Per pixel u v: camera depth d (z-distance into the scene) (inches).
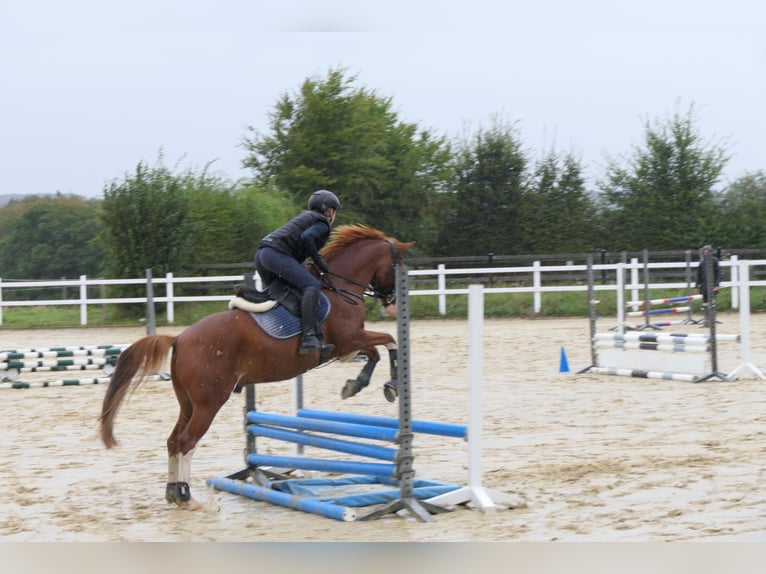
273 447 417.7
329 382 621.9
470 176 1481.3
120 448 413.4
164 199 1144.2
